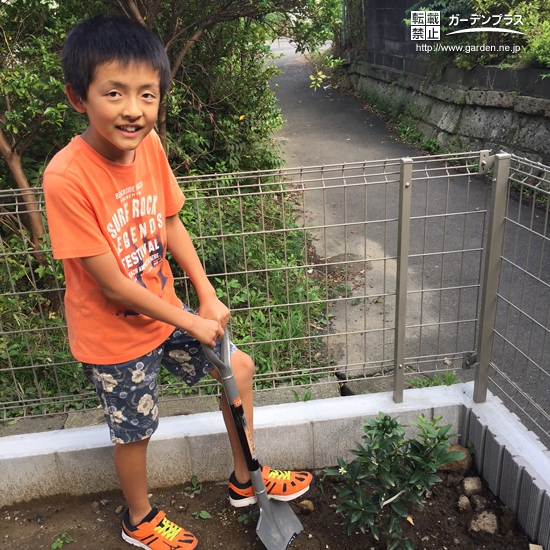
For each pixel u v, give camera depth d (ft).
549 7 22.26
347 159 24.38
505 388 9.71
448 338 11.51
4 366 10.07
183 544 6.95
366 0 34.73
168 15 14.90
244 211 15.39
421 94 28.04
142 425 6.40
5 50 12.10
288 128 29.60
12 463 7.72
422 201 18.98
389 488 6.93
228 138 18.20
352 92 36.96
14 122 11.09
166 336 6.42
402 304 7.83
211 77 18.49
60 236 5.30
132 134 5.15
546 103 19.45
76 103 5.24
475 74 23.30
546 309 12.31
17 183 11.52
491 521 7.16
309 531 7.34
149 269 6.17
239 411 6.53
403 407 8.18
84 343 6.04
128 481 6.72
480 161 7.38
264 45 19.07
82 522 7.67
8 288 11.44
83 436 7.96
